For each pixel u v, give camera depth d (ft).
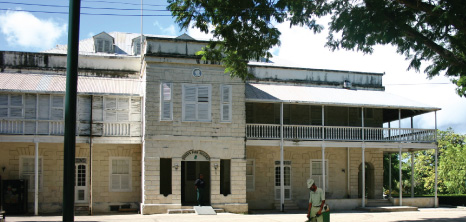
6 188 80.12
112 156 88.12
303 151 99.35
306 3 53.06
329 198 99.71
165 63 80.38
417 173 182.09
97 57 96.17
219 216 73.67
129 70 97.76
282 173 87.86
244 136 83.56
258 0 55.11
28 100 79.82
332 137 93.40
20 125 78.54
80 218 72.13
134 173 88.69
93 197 86.17
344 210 92.99
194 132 80.79
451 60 51.13
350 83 107.34
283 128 93.76
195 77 81.71
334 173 100.99
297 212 86.38
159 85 79.82
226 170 89.81
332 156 101.30
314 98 92.58
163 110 79.56
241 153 83.15
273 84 102.78
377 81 111.86
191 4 56.44
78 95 82.07
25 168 84.58
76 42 29.30
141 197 85.51
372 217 75.20
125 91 86.22
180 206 79.20
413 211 91.40
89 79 90.48
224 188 89.51
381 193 103.50
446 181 158.51
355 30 51.88
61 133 80.48
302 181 98.43
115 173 87.97
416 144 97.60
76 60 29.25
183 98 80.79
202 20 56.70
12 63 91.25
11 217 73.87
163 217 71.46
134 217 71.92
